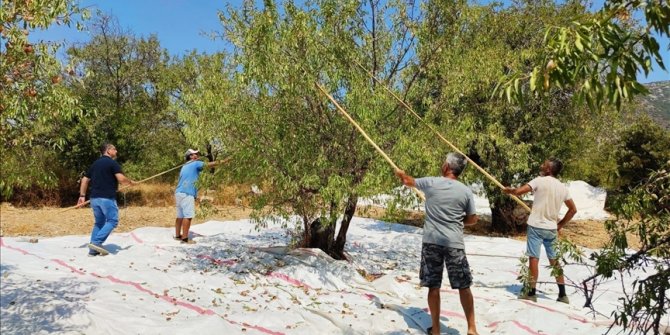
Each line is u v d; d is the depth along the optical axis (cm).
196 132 691
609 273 311
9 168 417
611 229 313
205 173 717
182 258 776
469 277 501
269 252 804
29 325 477
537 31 1153
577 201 1608
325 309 580
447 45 722
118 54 2092
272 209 744
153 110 1936
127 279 643
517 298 635
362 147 682
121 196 1577
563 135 1182
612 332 515
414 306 600
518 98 244
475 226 1363
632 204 291
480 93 998
